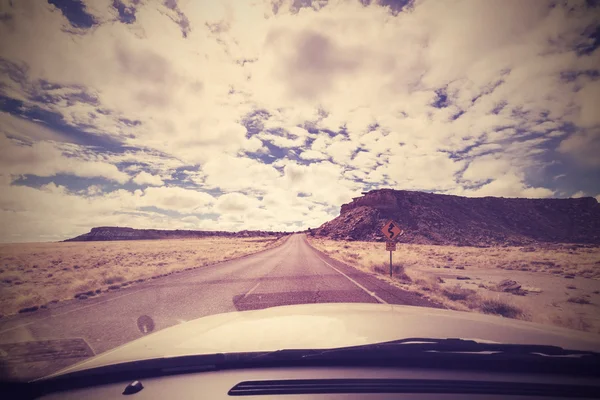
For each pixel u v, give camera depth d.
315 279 15.70
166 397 2.11
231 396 2.09
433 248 61.69
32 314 9.77
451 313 3.50
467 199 123.25
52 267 27.67
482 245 85.00
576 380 2.28
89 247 69.56
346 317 3.21
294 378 2.26
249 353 2.37
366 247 63.84
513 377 2.30
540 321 8.41
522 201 124.50
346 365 2.46
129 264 28.56
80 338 6.88
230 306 9.79
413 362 2.44
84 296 12.79
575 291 14.94
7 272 23.27
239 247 66.12
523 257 38.28
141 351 2.50
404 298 10.48
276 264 25.25
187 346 2.50
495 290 14.51
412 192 122.19
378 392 2.11
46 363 5.20
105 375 2.39
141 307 10.16
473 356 2.38
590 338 2.62
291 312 3.48
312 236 155.62
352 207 145.75
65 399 2.23
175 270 22.03
